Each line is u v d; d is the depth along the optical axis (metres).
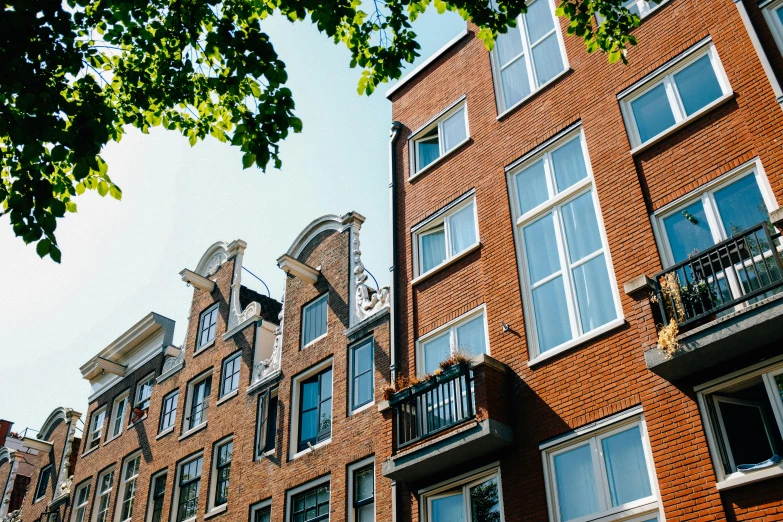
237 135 9.40
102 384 30.88
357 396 17.55
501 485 12.05
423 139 18.09
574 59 14.85
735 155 11.30
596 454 11.09
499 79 16.59
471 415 12.33
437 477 13.23
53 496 30.69
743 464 9.45
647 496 10.25
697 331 9.75
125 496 25.80
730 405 9.95
